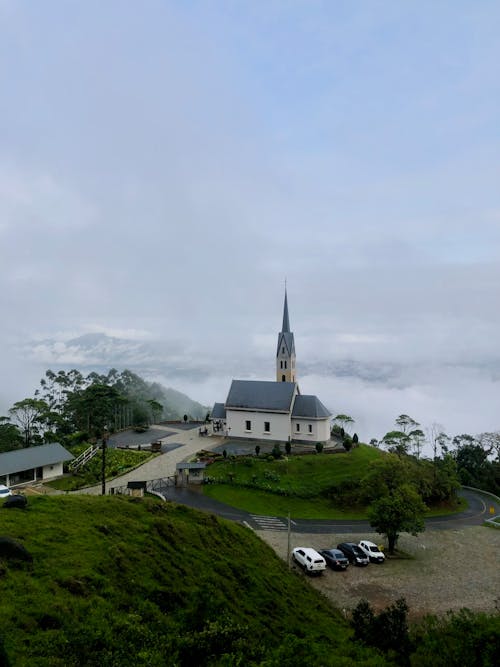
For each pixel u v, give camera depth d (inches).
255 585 1141.7
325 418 2982.3
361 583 1505.9
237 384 3255.4
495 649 673.0
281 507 2180.1
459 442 4239.7
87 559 936.3
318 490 2353.6
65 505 1208.2
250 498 2215.8
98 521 1141.7
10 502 1135.0
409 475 2297.0
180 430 3612.2
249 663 680.4
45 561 880.9
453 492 2696.9
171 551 1118.4
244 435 3144.7
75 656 636.7
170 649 701.9
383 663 698.8
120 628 746.2
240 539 1424.7
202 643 703.1
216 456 2674.7
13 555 857.5
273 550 1551.4
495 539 2007.9
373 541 1884.8
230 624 778.2
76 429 3875.5
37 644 644.1
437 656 696.4
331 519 2107.5
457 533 2087.8
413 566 1664.6
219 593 1013.8
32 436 3528.5
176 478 2325.3
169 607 889.5
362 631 829.8
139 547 1073.5
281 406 3043.8
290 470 2527.1
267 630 943.0
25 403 3319.4
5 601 718.5
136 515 1267.2
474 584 1518.2
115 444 3105.3
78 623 721.6
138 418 4697.3
